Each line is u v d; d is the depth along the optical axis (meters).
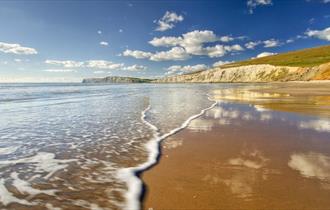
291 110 15.75
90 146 8.37
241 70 157.75
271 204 4.39
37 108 18.83
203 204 4.43
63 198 4.71
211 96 31.56
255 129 10.53
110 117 14.40
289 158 6.83
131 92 45.59
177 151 7.71
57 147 8.26
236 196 4.71
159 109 17.94
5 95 34.84
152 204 4.46
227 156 7.14
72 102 23.98
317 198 4.59
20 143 8.73
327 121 11.91
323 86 55.44
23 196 4.79
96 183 5.40
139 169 6.23
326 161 6.56
